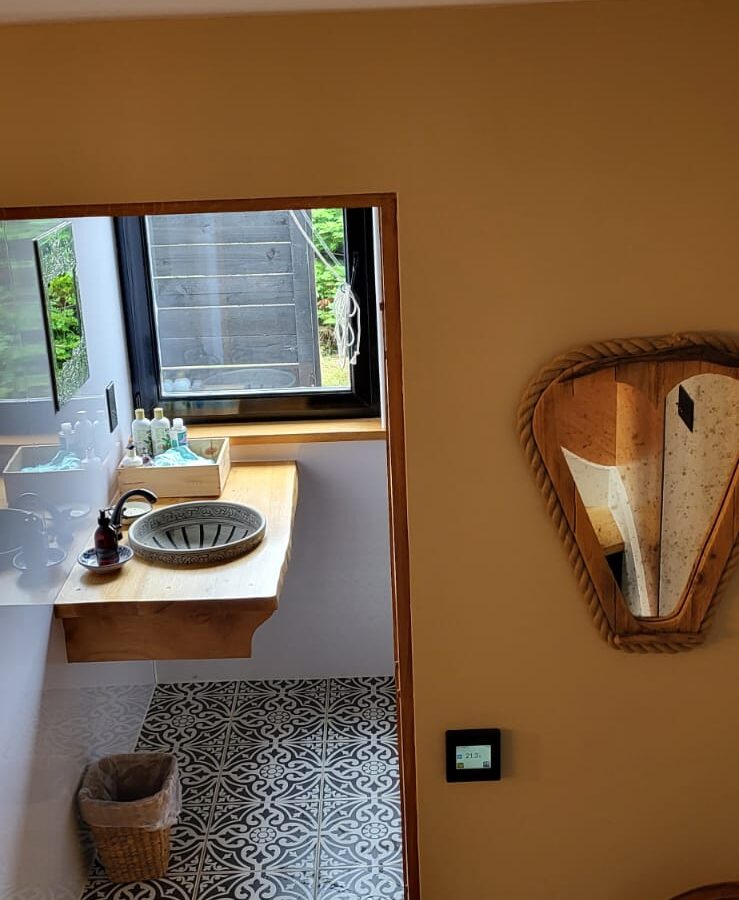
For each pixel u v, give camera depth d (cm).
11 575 277
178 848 352
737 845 233
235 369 429
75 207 196
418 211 196
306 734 407
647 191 195
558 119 191
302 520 425
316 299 420
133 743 402
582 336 202
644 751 227
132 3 174
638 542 210
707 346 199
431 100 191
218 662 440
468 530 213
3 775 271
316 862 344
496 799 231
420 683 223
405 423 207
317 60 189
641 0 186
